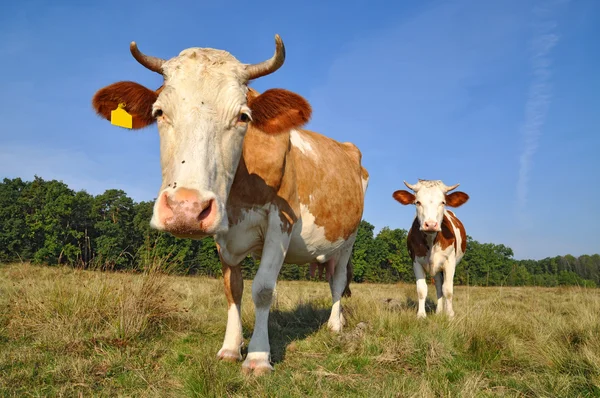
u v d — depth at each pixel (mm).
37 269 8609
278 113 3422
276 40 2994
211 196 2477
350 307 6645
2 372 3068
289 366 3672
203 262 32500
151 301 4941
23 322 4344
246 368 3416
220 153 2734
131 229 41656
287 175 3830
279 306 6871
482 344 4129
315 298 8477
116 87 3180
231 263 3910
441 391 2920
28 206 40750
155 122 3424
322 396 2859
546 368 3688
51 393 2744
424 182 7570
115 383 3037
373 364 3742
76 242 40469
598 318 5004
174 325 4867
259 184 3586
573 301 8805
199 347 4086
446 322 5004
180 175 2488
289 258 4590
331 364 3689
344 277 5699
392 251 59188
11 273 8344
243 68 3070
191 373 3062
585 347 3811
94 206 41969
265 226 3727
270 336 4887
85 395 2775
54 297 4750
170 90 2783
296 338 4734
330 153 5148
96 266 5828
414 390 2875
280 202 3748
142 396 2768
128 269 5871
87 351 3695
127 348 3787
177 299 6625
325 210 4578
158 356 3797
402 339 4172
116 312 4629
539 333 4652
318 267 5895
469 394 2814
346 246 5621
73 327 4234
